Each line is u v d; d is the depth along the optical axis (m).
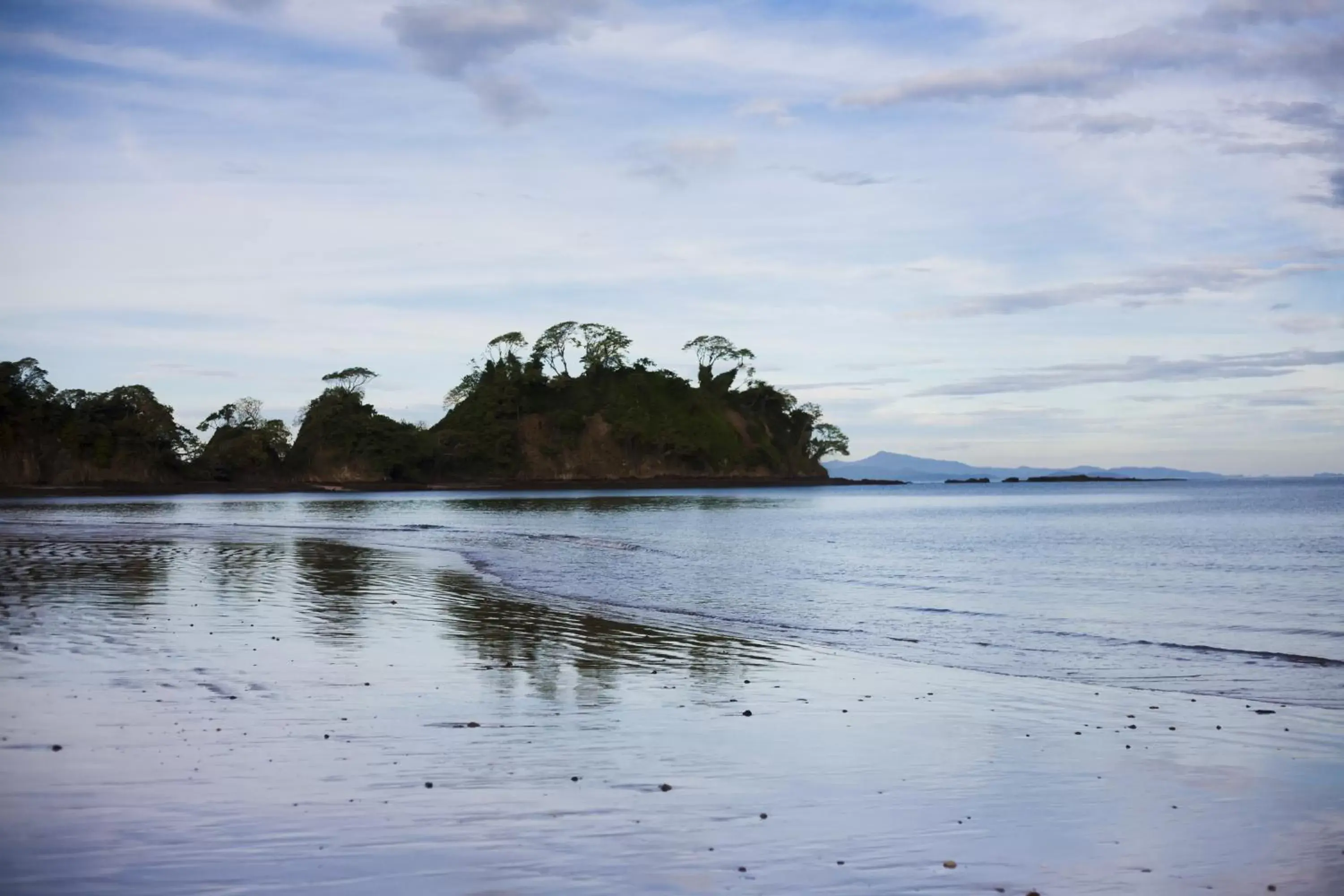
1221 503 111.19
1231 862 6.49
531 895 5.56
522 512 87.56
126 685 11.26
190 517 70.19
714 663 14.57
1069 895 5.85
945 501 140.50
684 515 84.50
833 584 28.06
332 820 6.78
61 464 153.75
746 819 7.14
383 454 179.25
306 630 16.23
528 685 12.26
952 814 7.41
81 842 6.20
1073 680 14.01
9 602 18.83
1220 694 12.99
